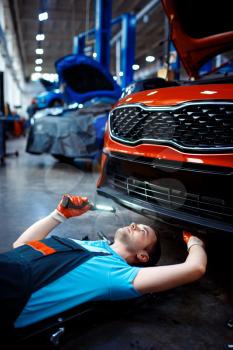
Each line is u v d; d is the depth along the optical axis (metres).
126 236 1.60
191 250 1.59
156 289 1.39
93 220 2.83
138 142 2.03
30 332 1.24
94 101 5.89
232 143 1.58
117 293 1.38
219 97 1.62
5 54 14.23
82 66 5.57
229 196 1.61
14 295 1.19
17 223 2.73
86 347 1.29
